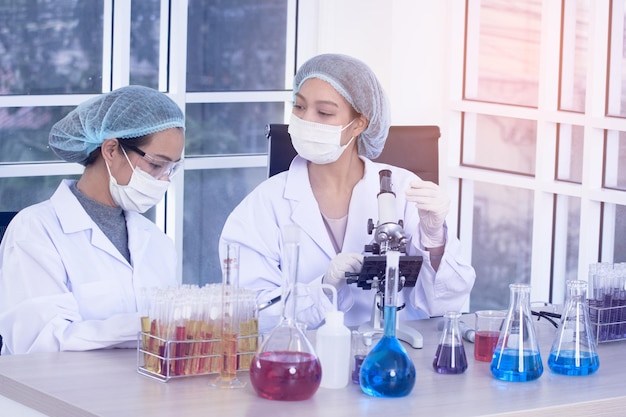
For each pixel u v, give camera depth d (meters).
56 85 4.24
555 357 2.43
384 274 2.69
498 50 4.42
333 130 3.04
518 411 2.13
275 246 3.13
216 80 4.60
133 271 2.87
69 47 4.25
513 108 4.30
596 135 3.98
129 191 2.80
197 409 2.08
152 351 2.31
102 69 4.33
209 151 4.61
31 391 2.21
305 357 2.16
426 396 2.21
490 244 4.54
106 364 2.40
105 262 2.84
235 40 4.62
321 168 3.18
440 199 2.88
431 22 4.57
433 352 2.61
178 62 4.44
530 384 2.33
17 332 2.62
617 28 3.93
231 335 2.24
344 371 2.26
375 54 4.58
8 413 2.30
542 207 4.21
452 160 4.60
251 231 3.13
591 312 2.73
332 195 3.20
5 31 4.11
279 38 4.73
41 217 2.78
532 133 4.30
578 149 4.12
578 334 2.42
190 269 4.62
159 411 2.06
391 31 4.51
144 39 4.39
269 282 3.09
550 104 4.14
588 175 3.99
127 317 2.54
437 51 4.59
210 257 4.66
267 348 2.17
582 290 2.44
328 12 4.67
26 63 4.17
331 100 3.03
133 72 4.38
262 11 4.67
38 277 2.70
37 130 4.22
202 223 4.62
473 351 2.63
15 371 2.32
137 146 2.76
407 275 2.69
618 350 2.67
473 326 2.89
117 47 4.31
